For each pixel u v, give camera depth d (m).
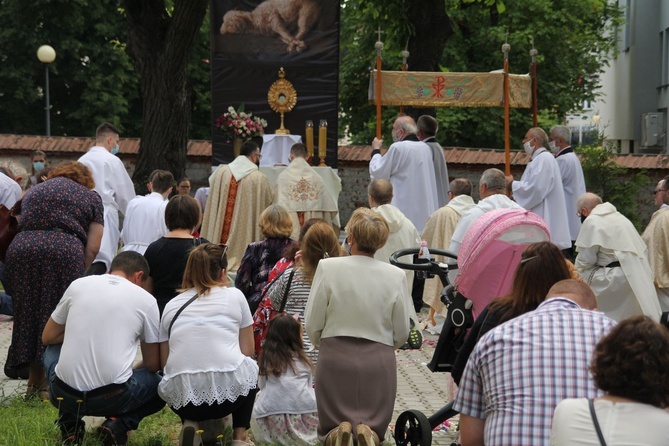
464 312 5.91
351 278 5.95
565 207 12.62
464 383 4.09
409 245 10.84
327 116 16.66
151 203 9.92
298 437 6.45
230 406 6.04
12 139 22.02
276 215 7.96
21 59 34.88
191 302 6.15
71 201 7.72
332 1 16.50
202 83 36.38
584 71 34.94
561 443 3.32
